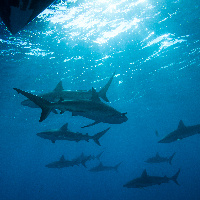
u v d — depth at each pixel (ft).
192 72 76.07
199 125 29.22
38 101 12.69
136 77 68.03
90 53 46.37
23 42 37.47
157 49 51.80
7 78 50.80
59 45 40.63
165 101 114.32
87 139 26.89
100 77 60.70
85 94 20.74
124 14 36.24
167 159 49.24
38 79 53.72
